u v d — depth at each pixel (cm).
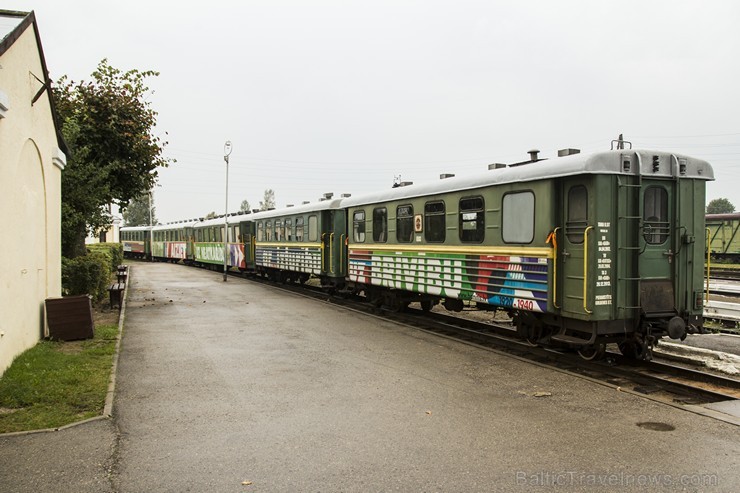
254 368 824
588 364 828
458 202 1063
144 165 1903
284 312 1430
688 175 825
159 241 4622
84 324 1004
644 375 754
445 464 477
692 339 1011
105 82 1814
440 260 1123
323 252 1797
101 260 1597
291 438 538
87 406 631
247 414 611
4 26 766
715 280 2047
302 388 717
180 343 1013
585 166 764
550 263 831
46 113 1009
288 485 437
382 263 1373
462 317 1387
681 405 646
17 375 714
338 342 1028
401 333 1124
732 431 554
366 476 453
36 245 945
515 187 907
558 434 548
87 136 1731
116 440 530
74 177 1550
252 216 2588
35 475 453
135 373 791
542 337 923
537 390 707
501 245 943
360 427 570
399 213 1289
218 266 3250
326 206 1777
